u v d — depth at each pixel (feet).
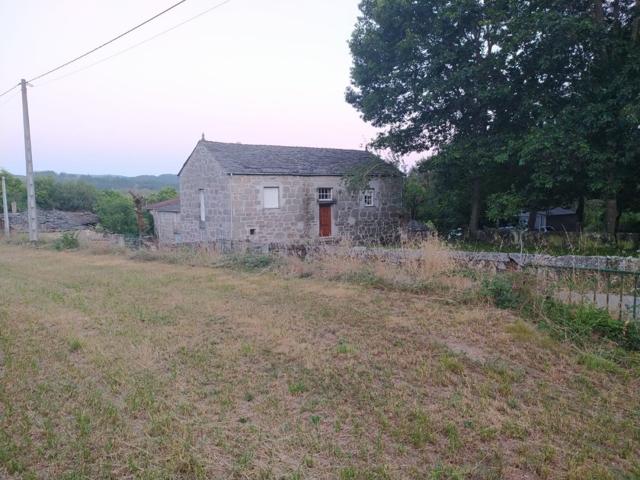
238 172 59.67
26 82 69.97
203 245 47.78
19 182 155.84
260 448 10.59
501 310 21.79
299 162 68.69
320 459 10.15
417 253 30.66
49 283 33.91
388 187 74.59
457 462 9.95
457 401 12.84
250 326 20.88
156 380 14.74
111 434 11.37
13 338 19.66
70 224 123.54
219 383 14.51
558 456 10.16
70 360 16.96
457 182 63.72
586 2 47.39
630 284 23.45
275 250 41.19
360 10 64.85
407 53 57.77
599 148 45.14
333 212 68.80
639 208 58.75
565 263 30.94
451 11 52.85
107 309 24.76
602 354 16.44
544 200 56.90
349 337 18.92
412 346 17.62
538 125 49.65
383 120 66.23
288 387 14.08
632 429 11.35
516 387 13.98
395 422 11.78
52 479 9.59
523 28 46.75
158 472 9.70
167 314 23.41
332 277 32.27
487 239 60.03
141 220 90.53
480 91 51.55
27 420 12.14
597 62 47.47
